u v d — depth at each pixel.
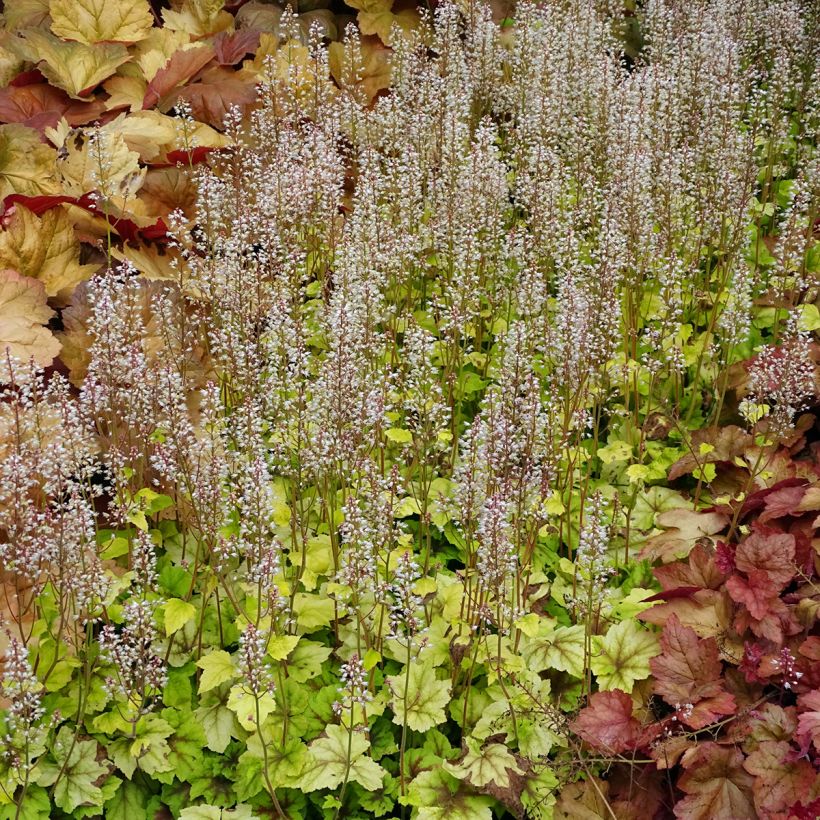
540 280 2.13
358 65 2.79
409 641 1.77
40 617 1.90
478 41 2.68
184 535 1.99
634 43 3.22
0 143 2.32
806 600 1.91
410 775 1.85
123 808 1.84
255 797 1.84
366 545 1.83
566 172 2.41
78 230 2.31
